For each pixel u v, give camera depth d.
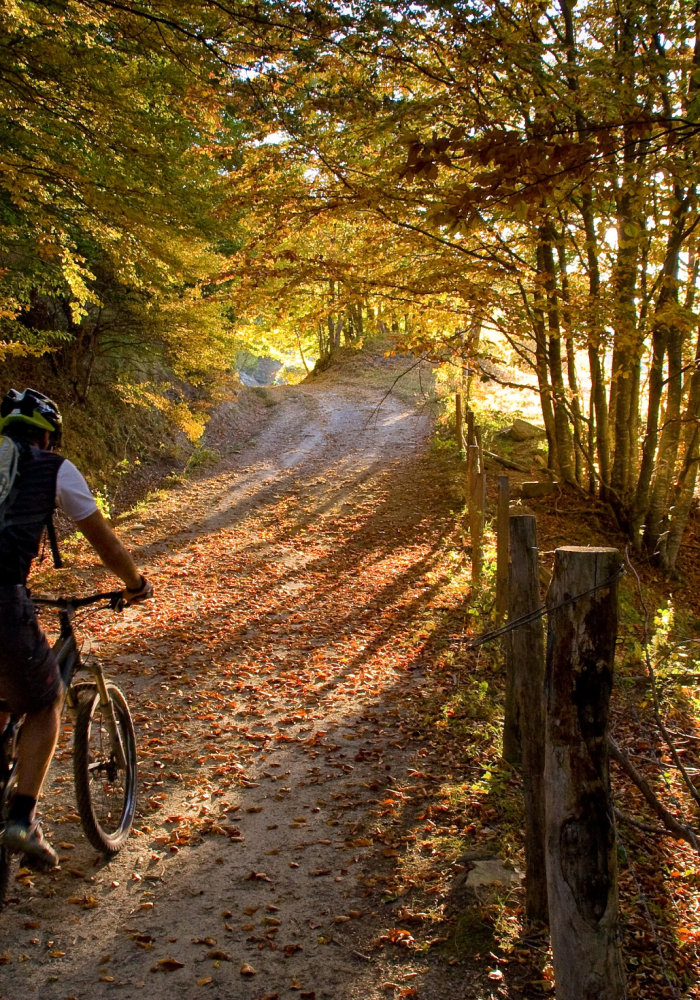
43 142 8.09
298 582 11.32
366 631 8.70
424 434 24.05
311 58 6.77
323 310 10.01
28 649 2.76
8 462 2.81
